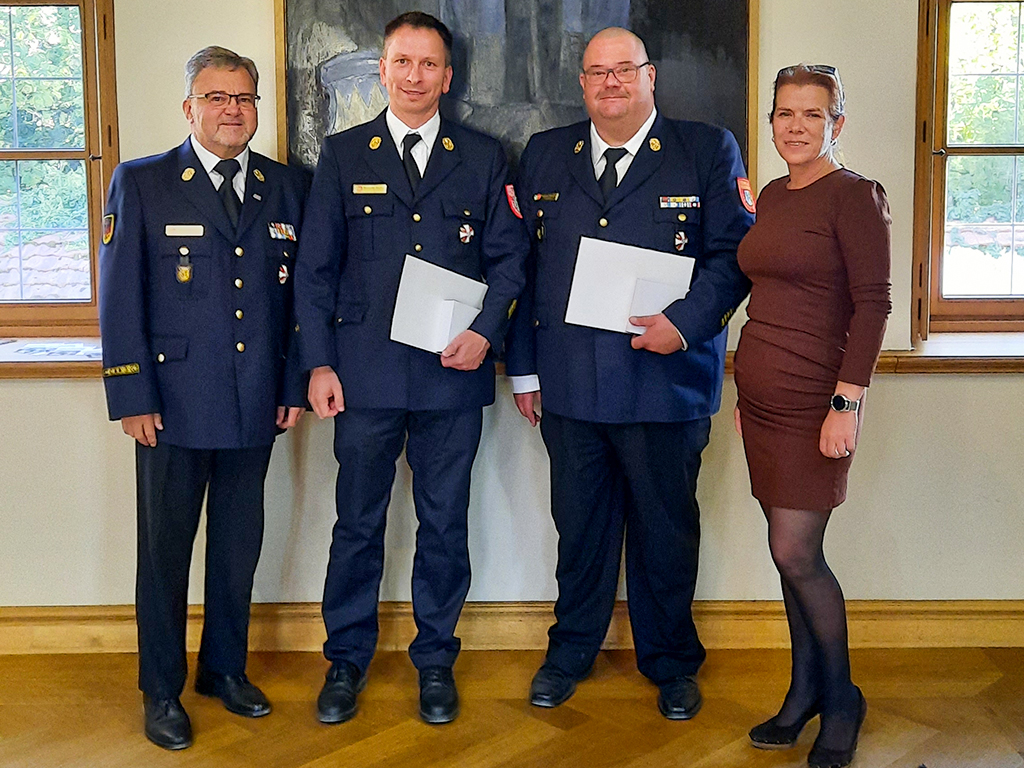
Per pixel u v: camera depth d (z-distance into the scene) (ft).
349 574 8.96
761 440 7.72
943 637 10.03
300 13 9.50
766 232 7.58
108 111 9.84
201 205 8.14
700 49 9.53
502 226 8.65
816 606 7.80
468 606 10.09
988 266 10.67
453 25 9.55
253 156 8.54
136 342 7.97
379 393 8.48
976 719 8.58
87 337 10.52
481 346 8.41
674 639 9.00
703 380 8.57
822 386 7.47
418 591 9.06
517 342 8.91
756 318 7.74
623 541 9.75
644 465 8.63
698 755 8.07
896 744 8.18
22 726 8.56
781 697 9.03
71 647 9.96
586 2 9.52
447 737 8.36
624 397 8.37
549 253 8.62
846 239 7.22
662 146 8.50
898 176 9.73
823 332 7.44
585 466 8.83
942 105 10.48
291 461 9.89
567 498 8.92
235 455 8.56
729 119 9.59
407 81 8.30
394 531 9.96
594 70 8.20
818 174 7.49
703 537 10.00
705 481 9.94
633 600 9.20
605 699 9.03
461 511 8.95
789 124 7.36
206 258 8.11
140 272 8.05
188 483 8.29
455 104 9.64
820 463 7.54
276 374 8.41
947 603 10.00
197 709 8.86
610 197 8.42
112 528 9.87
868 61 9.62
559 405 8.57
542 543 10.04
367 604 9.07
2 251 10.47
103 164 9.96
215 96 7.95
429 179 8.52
